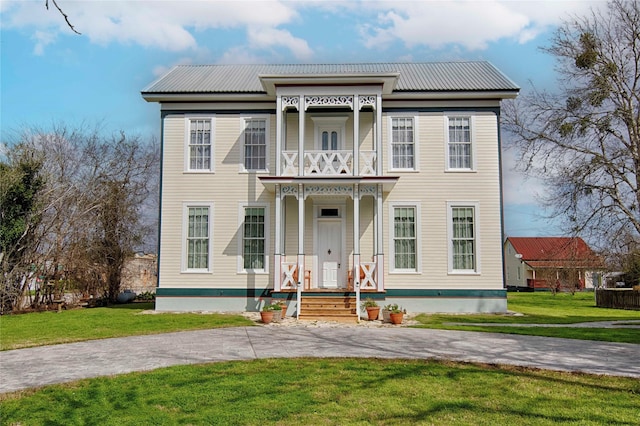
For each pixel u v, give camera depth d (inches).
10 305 785.6
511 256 2193.7
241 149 741.3
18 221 784.9
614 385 303.1
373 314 625.9
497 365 350.3
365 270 669.9
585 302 1152.8
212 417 247.9
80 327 558.9
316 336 491.2
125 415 253.9
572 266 1058.7
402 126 740.0
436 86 736.3
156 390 292.7
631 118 864.3
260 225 732.7
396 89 723.4
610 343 449.1
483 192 726.5
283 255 703.7
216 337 483.5
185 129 745.0
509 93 719.1
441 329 542.0
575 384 304.7
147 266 1228.5
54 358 385.4
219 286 722.2
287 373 328.5
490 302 710.5
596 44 873.5
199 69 856.9
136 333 509.7
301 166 676.7
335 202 737.6
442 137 733.9
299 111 687.1
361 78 676.7
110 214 989.2
